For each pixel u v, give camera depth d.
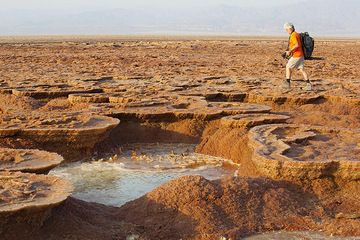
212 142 11.73
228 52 41.03
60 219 6.54
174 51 41.31
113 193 8.88
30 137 10.39
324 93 16.34
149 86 17.59
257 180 8.05
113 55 35.47
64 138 10.52
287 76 17.08
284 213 7.51
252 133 10.55
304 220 7.41
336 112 14.71
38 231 6.26
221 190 7.53
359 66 29.47
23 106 14.55
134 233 6.78
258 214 7.37
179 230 6.84
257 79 20.44
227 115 13.06
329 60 33.84
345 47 51.22
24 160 8.29
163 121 12.81
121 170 10.18
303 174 8.37
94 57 33.00
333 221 7.48
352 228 7.25
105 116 11.95
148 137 12.52
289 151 9.38
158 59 32.50
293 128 11.18
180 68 25.94
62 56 33.62
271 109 13.78
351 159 8.68
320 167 8.37
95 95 15.00
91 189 9.05
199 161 10.99
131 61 30.69
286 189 8.11
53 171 9.95
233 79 20.59
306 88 16.92
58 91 15.80
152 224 6.98
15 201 6.33
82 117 11.64
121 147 11.81
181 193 7.33
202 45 51.28
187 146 12.23
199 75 22.25
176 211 7.12
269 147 9.43
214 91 16.41
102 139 11.02
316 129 11.02
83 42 56.88
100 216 7.17
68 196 6.77
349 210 7.92
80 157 10.73
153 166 10.54
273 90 16.75
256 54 38.94
